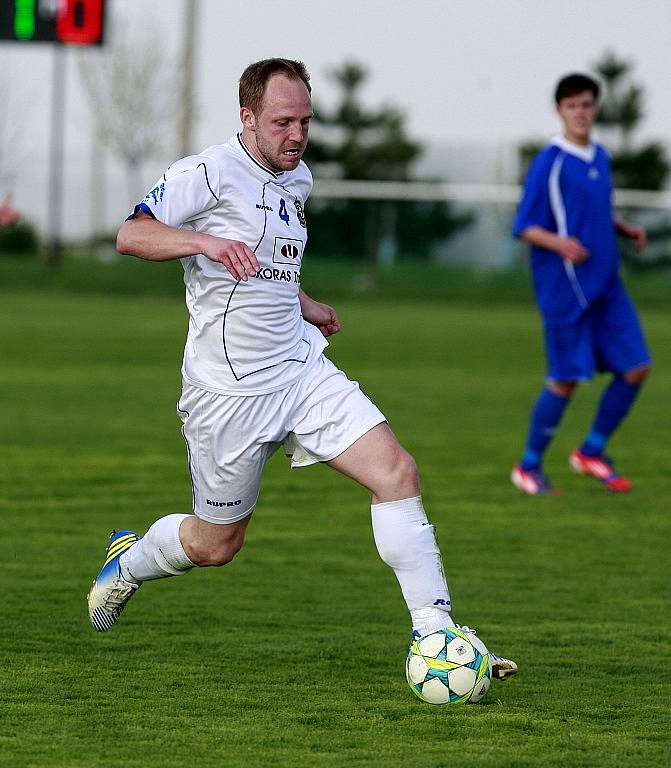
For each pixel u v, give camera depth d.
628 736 13.80
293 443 16.03
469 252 106.75
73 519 26.00
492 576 22.02
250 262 14.16
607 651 17.38
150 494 28.73
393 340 68.75
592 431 30.58
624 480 30.55
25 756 12.85
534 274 30.05
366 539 24.84
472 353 63.56
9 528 25.06
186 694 15.08
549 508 28.33
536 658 17.00
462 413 43.41
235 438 15.69
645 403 47.81
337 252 106.50
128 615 18.89
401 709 14.69
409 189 107.38
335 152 152.25
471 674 14.76
